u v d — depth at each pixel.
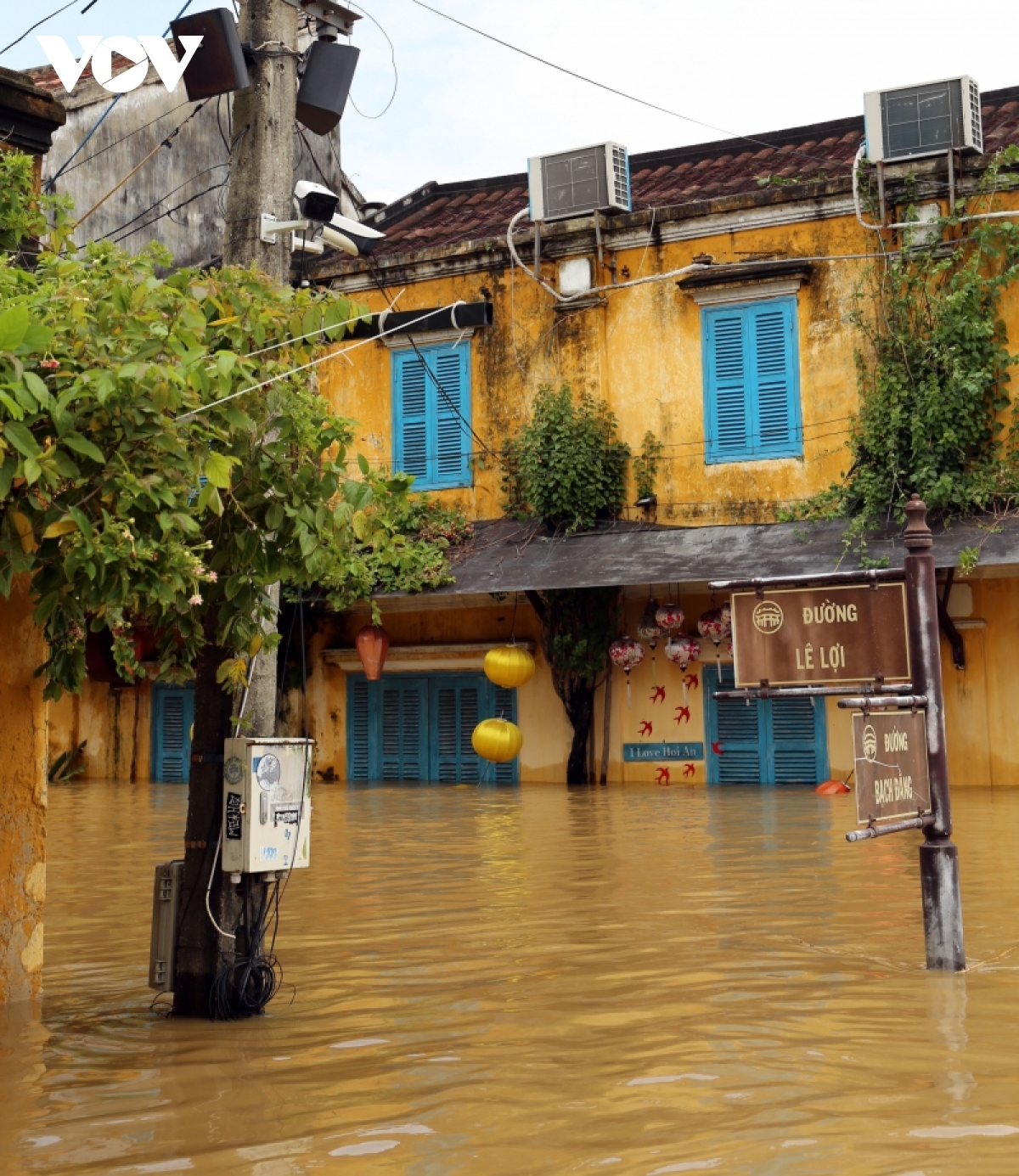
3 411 4.56
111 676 22.31
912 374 17.05
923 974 6.23
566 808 15.55
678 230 18.92
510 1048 5.11
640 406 19.16
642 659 18.95
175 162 23.30
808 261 17.98
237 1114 4.38
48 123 9.95
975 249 17.17
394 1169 3.81
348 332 6.88
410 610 20.66
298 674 21.50
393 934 7.69
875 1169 3.66
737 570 17.03
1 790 6.06
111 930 8.11
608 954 6.89
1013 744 16.97
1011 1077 4.52
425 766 20.64
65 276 5.41
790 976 6.23
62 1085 4.78
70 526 4.62
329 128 9.98
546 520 19.23
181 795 19.23
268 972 5.93
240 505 5.52
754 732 18.50
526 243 19.66
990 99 20.20
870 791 5.84
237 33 9.07
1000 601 17.09
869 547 16.72
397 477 5.93
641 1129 4.08
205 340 5.68
